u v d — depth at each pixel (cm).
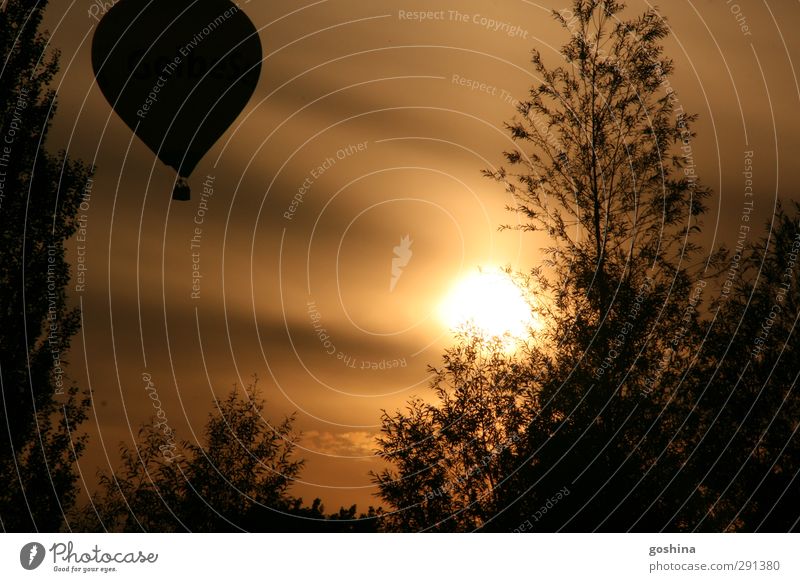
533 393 1068
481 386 1085
